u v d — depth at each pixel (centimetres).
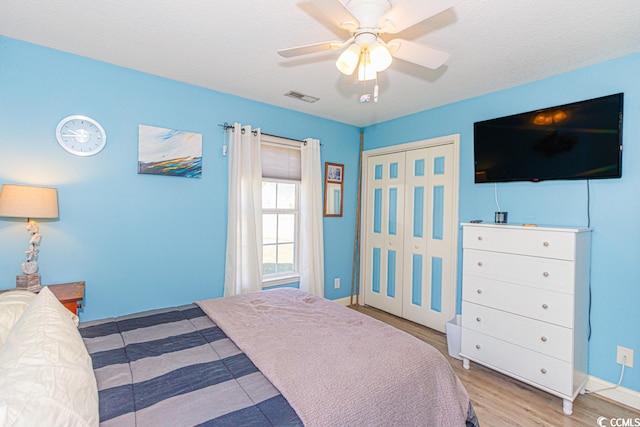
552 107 240
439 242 330
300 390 116
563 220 239
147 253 261
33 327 99
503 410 203
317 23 184
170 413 103
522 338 221
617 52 208
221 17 179
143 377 125
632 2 157
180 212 277
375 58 146
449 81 260
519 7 163
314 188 357
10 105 207
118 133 245
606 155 214
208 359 141
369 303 409
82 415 78
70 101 226
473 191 297
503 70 238
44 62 217
